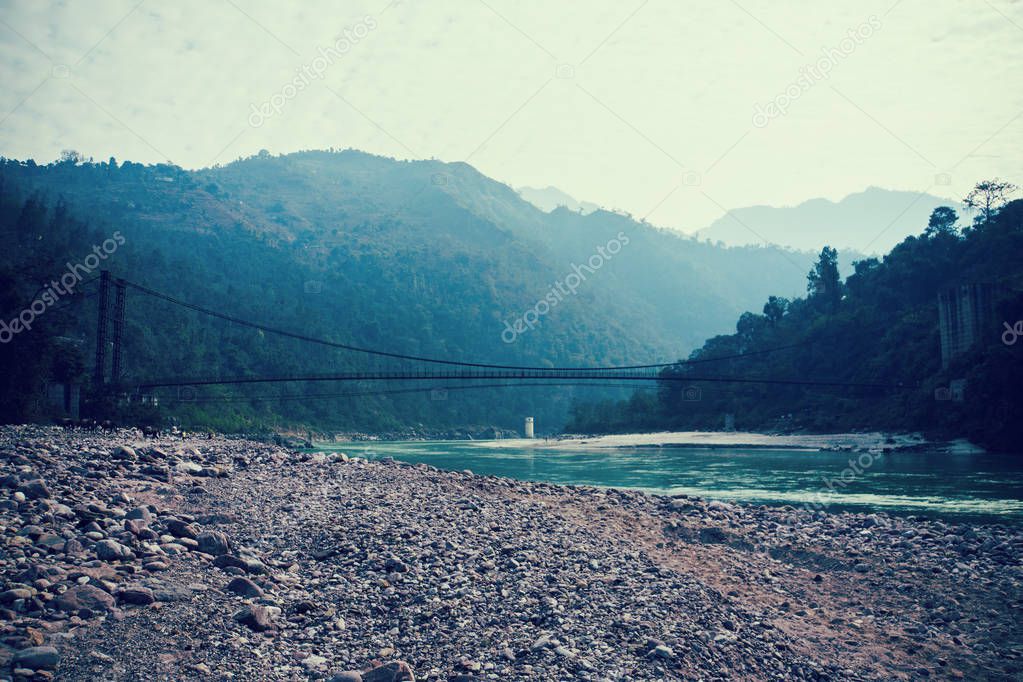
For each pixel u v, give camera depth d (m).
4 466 19.11
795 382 132.75
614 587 14.80
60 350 72.00
